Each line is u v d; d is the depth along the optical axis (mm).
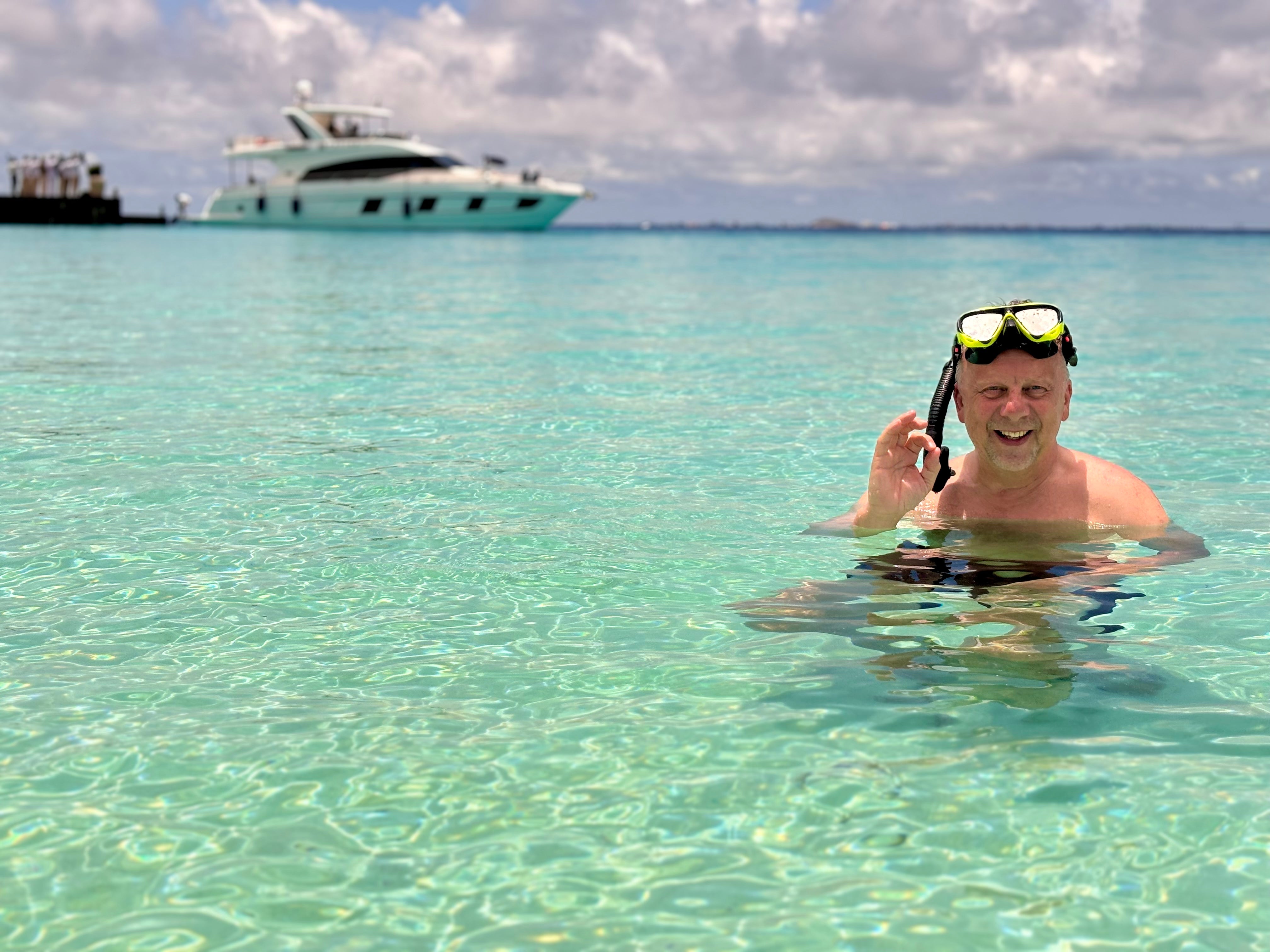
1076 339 8602
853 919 1296
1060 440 4496
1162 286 16203
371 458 4137
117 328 9344
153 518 3262
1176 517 3240
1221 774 1630
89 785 1646
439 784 1641
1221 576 2635
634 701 1932
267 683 2039
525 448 4359
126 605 2490
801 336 9141
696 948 1246
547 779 1648
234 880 1394
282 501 3477
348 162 51438
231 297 13516
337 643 2250
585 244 44344
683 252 34094
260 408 5301
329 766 1698
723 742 1767
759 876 1389
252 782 1650
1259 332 9180
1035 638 2230
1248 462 4055
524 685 2016
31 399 5508
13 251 28312
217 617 2414
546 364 7180
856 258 28594
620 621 2365
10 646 2234
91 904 1346
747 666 2094
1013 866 1401
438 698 1964
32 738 1807
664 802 1576
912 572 2684
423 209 50375
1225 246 42000
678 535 3059
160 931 1291
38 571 2738
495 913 1321
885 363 7227
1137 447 4340
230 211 54469
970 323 2859
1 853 1459
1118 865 1400
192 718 1881
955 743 1750
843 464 4047
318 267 21797
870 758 1698
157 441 4457
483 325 10070
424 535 3080
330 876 1400
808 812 1541
